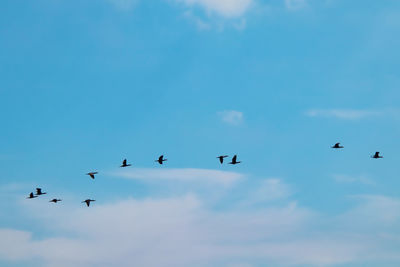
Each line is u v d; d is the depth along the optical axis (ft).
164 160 548.72
